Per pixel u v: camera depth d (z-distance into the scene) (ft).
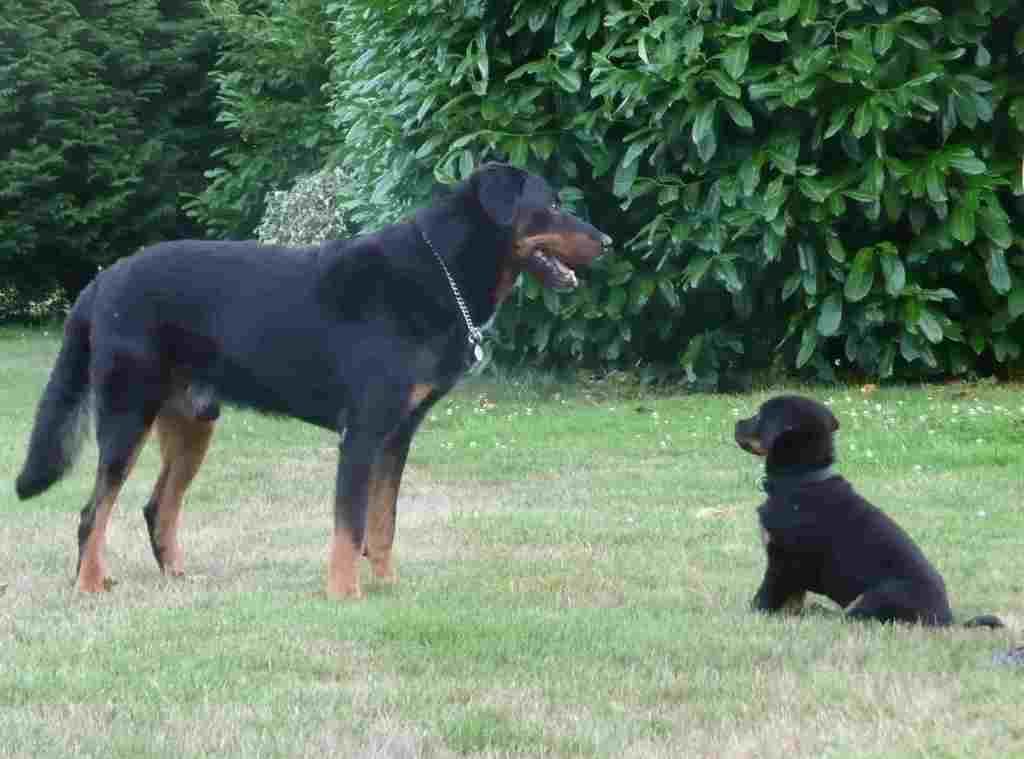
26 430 50.39
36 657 21.79
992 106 48.67
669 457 43.11
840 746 17.17
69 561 30.45
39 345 85.25
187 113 104.17
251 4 101.24
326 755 17.15
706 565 29.07
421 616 23.32
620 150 52.80
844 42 48.26
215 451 45.57
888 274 48.83
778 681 20.03
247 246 27.66
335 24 71.05
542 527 33.17
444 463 43.09
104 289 27.63
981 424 44.39
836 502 23.77
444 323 26.32
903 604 22.80
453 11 53.01
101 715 18.81
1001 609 25.22
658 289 53.31
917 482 37.76
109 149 96.94
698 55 48.75
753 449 25.17
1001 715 18.26
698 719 18.57
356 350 25.98
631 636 22.39
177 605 25.39
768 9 48.88
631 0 51.31
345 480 25.81
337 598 25.53
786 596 24.52
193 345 27.09
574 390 55.88
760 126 50.90
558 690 19.76
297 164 88.74
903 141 50.37
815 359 53.42
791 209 49.49
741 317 52.54
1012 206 51.42
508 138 52.08
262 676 20.61
